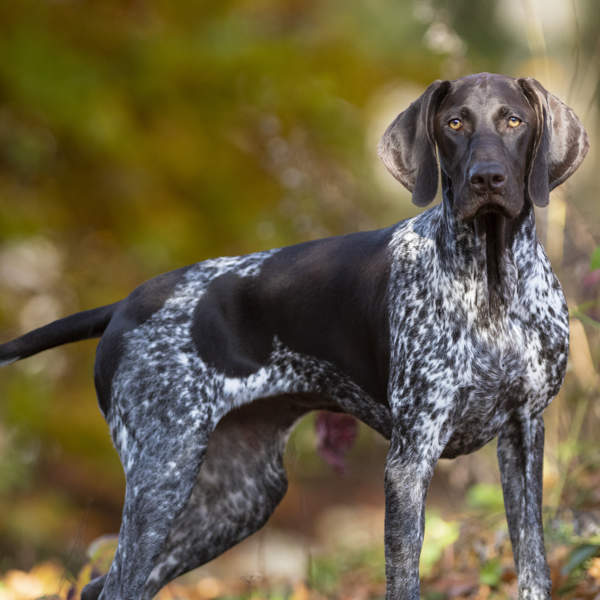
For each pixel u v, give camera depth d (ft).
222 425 30.01
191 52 67.36
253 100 67.26
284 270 27.86
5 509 57.62
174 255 64.69
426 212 26.32
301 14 73.67
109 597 26.66
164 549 29.53
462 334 24.23
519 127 23.22
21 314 62.95
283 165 52.54
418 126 24.13
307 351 27.40
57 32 65.72
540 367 24.73
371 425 27.43
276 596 35.19
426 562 33.50
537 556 24.94
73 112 63.57
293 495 62.54
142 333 28.02
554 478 34.71
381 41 71.46
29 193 65.92
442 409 24.43
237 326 27.94
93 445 61.72
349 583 37.52
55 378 62.85
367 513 57.26
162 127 67.31
